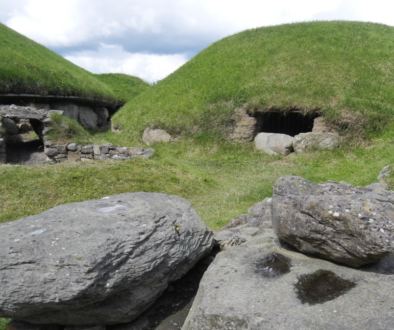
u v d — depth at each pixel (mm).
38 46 26891
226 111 16062
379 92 15312
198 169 12609
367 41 19391
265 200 5750
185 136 16203
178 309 3510
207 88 18016
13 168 9883
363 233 2789
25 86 18844
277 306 2656
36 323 3188
